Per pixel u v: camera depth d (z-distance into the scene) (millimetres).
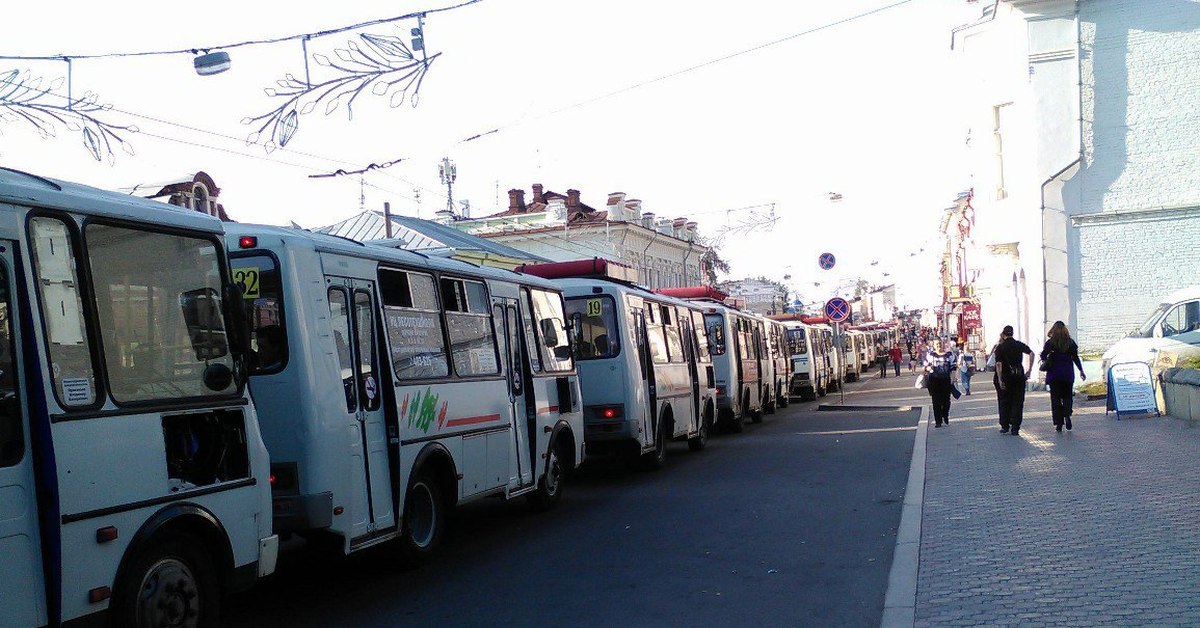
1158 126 26750
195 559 6184
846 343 52000
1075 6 27141
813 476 14562
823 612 7137
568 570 9016
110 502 5500
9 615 4914
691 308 20359
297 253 7844
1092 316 27062
